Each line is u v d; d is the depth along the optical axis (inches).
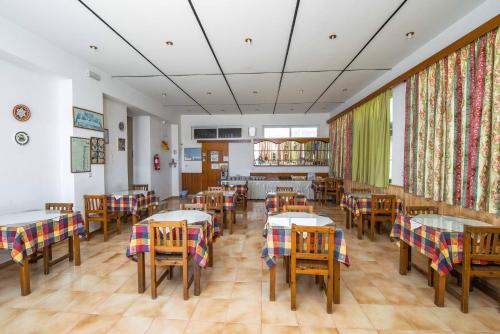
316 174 334.0
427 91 135.1
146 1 99.3
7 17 110.9
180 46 139.0
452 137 116.3
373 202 155.2
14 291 96.3
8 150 126.8
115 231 174.9
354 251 138.6
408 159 153.1
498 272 80.7
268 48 141.4
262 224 195.0
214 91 229.3
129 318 80.4
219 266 119.4
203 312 83.6
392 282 104.2
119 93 197.9
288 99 259.0
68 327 76.2
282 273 112.8
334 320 79.6
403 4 102.0
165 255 93.9
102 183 178.9
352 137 245.1
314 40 132.0
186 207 136.1
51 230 104.1
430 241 89.5
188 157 350.3
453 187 116.5
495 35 94.2
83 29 121.3
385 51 145.8
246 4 101.3
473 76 105.0
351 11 106.5
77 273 111.5
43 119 143.4
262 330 75.0
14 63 125.6
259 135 343.0
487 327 76.1
